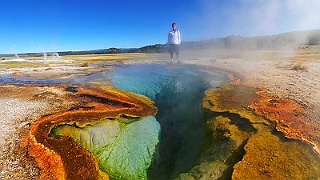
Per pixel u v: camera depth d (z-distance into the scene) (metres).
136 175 5.35
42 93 8.27
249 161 3.96
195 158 5.07
